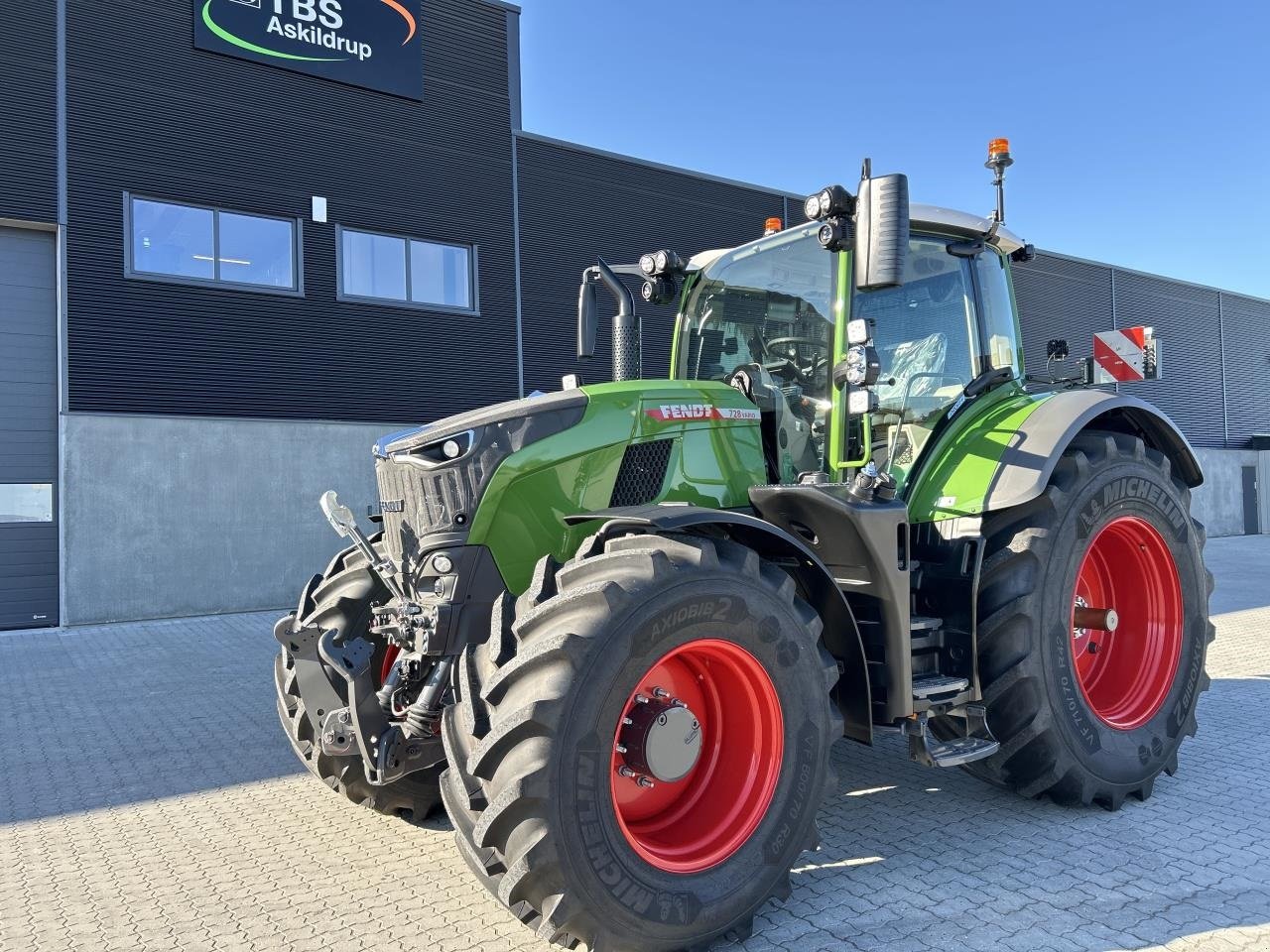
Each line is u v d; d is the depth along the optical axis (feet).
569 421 10.16
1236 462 74.49
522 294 42.45
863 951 8.49
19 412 31.81
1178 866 10.27
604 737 8.01
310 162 36.78
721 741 9.55
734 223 49.08
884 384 12.29
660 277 14.49
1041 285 62.80
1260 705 17.67
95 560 32.09
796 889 9.86
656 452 10.61
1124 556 13.57
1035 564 11.54
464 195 40.81
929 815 12.00
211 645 27.14
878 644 10.58
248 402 35.42
